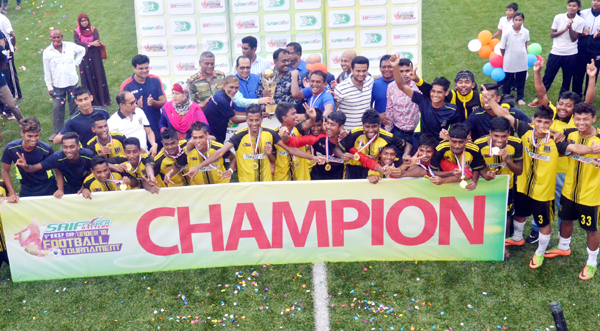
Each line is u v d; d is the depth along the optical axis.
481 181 6.08
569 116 5.97
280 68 8.31
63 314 5.84
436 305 5.78
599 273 6.12
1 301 6.07
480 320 5.56
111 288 6.20
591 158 5.67
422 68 11.39
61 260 6.32
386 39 9.70
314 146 6.72
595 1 9.28
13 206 6.09
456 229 6.29
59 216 6.16
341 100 7.64
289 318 5.68
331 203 6.21
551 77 9.87
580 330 5.40
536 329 5.42
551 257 6.41
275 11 9.64
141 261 6.38
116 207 6.16
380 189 6.15
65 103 9.98
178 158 6.39
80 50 9.53
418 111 7.45
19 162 6.24
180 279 6.30
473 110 6.62
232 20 9.70
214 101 7.94
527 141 6.00
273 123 8.45
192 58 9.92
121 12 14.28
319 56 8.80
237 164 6.59
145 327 5.62
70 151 6.21
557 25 9.49
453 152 5.98
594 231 5.89
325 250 6.42
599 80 10.52
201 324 5.64
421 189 6.13
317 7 9.58
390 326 5.53
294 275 6.29
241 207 6.23
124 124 7.42
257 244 6.39
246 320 5.68
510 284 6.04
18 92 10.66
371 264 6.42
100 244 6.29
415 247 6.39
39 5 14.66
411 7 9.47
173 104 7.58
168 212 6.21
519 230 6.54
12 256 6.27
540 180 5.96
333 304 5.85
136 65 8.00
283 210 6.25
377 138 6.36
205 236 6.33
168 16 9.67
